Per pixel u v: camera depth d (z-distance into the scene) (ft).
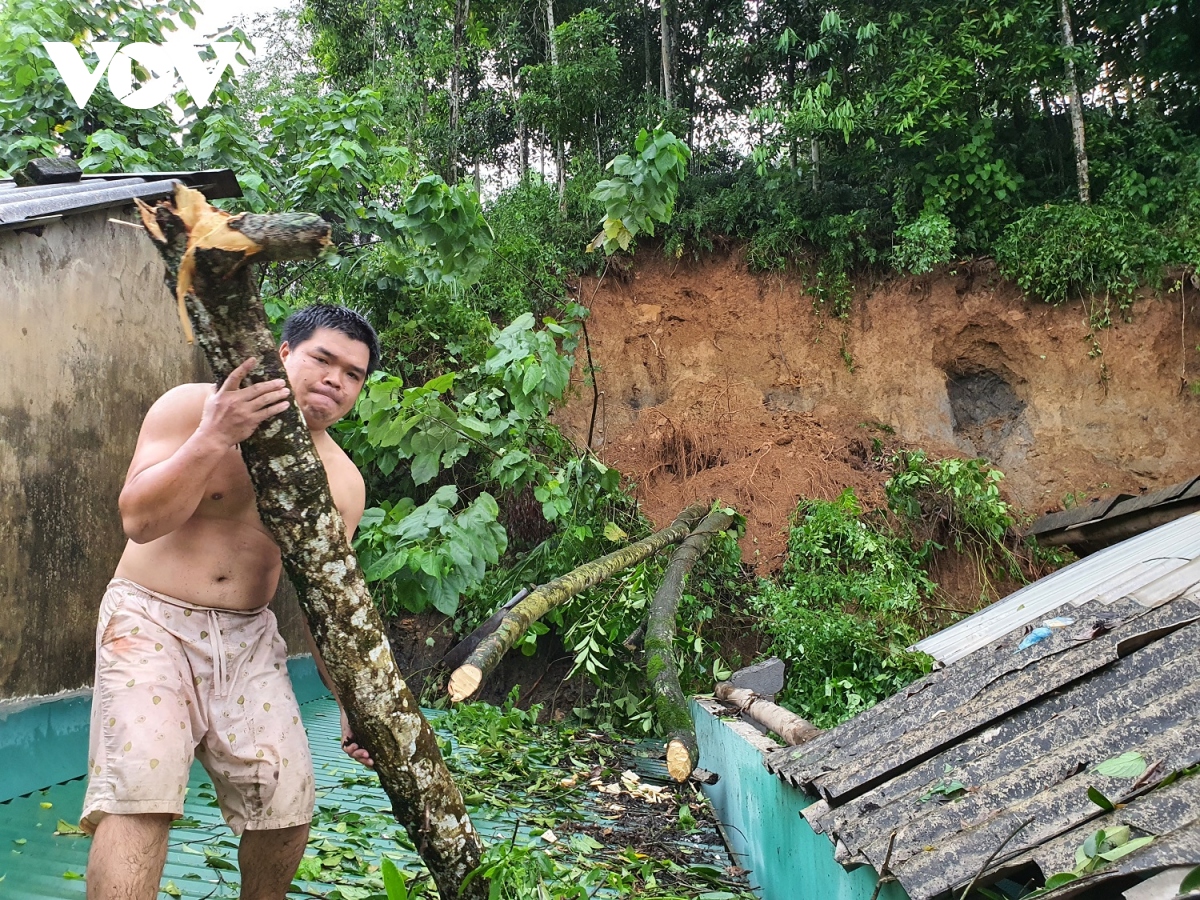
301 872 11.03
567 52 43.24
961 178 38.91
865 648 24.44
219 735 7.97
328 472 9.33
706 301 41.16
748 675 22.35
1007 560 34.96
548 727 26.11
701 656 29.32
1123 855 7.24
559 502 25.03
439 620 30.30
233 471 8.31
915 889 8.69
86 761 15.43
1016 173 38.83
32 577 16.65
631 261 41.19
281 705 8.39
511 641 15.05
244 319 6.85
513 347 24.66
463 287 29.50
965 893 8.07
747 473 36.65
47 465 17.13
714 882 14.98
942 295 39.99
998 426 39.58
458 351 30.19
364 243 33.30
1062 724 10.59
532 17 49.49
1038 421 38.78
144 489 7.12
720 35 45.32
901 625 27.35
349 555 7.52
